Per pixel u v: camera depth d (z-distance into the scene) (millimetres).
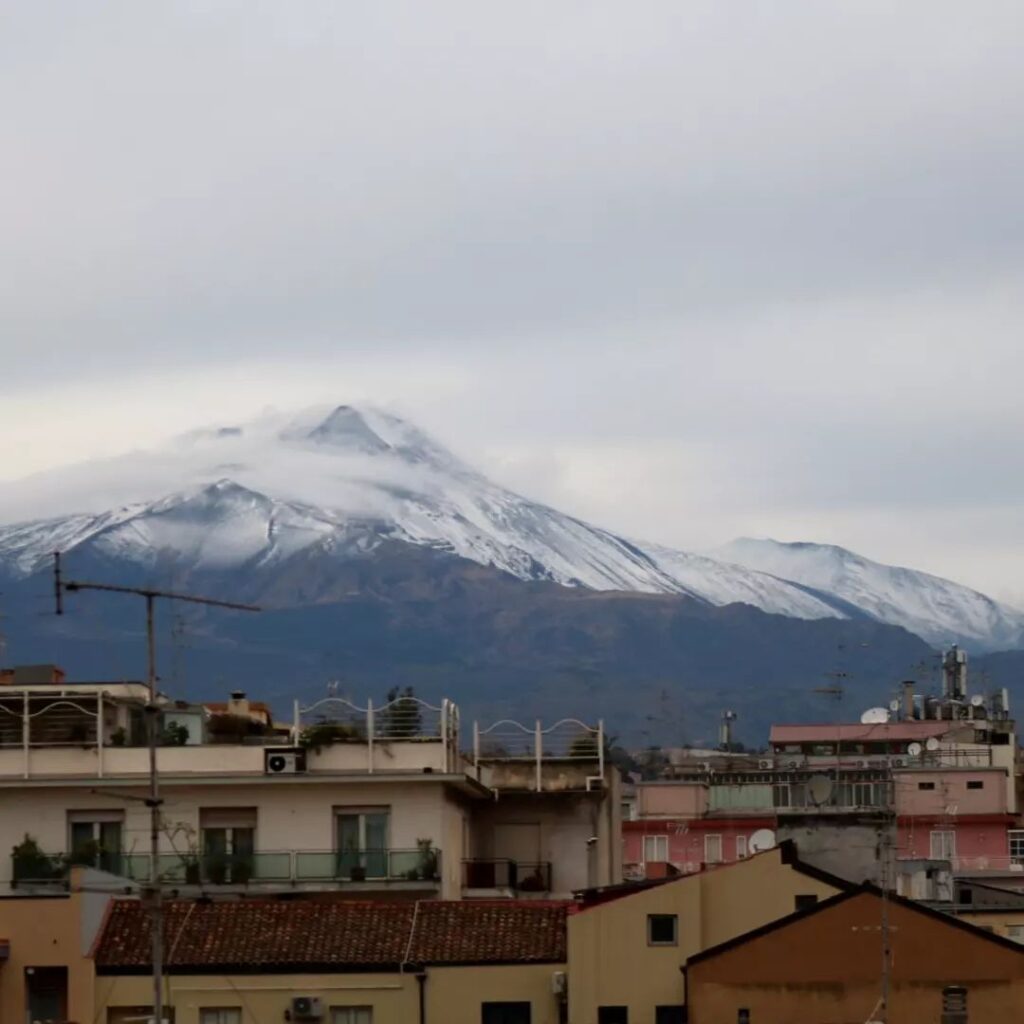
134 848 108375
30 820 108812
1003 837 187250
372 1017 93750
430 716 112875
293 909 96438
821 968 89500
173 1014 93062
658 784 189375
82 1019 92562
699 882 93625
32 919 93375
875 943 89438
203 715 119438
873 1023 88125
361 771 109375
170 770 109312
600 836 119125
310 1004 93188
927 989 89188
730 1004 89625
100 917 95000
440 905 96875
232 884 107125
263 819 108875
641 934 93062
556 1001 93812
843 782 168375
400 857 107938
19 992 92812
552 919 96375
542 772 120062
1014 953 89500
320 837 108688
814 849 109625
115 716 113125
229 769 109438
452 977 94062
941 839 188125
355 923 96000
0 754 109625
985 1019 89125
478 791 114562
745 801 188500
